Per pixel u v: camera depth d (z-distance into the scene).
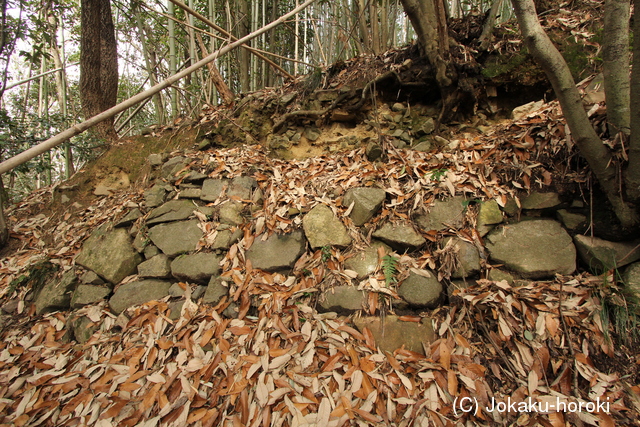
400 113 3.24
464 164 2.44
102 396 1.85
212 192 2.84
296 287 2.19
